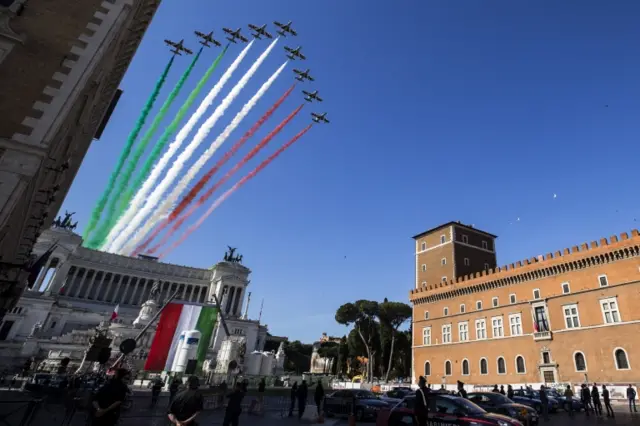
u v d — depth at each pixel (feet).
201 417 70.44
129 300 341.00
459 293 225.76
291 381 182.80
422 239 291.17
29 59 43.70
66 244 307.99
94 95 56.70
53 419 53.57
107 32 49.70
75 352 191.83
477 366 200.44
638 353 140.77
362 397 84.28
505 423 42.06
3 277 44.98
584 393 98.22
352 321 301.84
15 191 36.94
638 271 148.77
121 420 58.90
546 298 177.99
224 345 199.31
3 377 115.75
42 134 40.40
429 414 47.37
